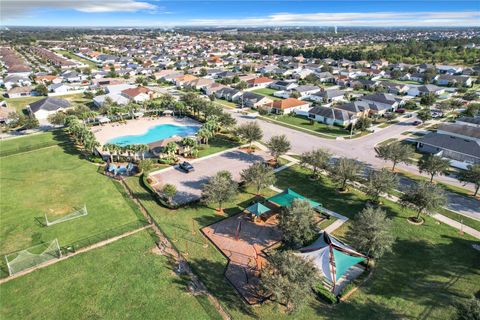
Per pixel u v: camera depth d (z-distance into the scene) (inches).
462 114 3951.8
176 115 4035.4
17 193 2100.1
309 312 1197.7
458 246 1566.2
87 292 1290.6
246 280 1357.0
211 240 1611.7
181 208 1902.1
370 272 1391.5
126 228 1701.5
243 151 2827.3
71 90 5492.1
